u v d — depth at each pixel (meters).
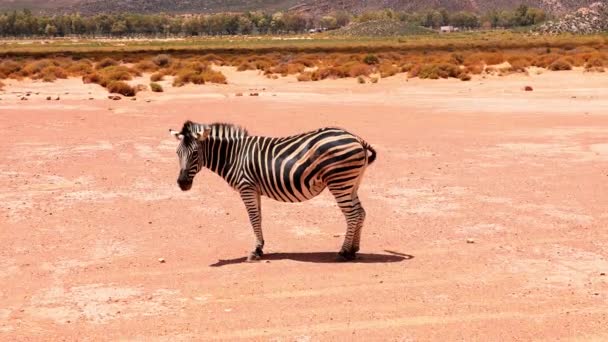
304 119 27.70
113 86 39.16
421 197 14.83
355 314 8.52
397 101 34.84
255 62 64.44
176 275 10.08
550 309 8.64
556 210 13.59
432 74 46.50
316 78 49.47
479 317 8.41
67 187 16.03
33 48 139.38
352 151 9.98
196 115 29.38
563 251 11.03
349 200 10.23
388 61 62.81
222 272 10.15
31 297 9.30
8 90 40.12
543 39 135.25
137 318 8.49
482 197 14.73
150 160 19.31
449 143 21.88
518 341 7.75
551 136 22.97
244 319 8.41
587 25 168.38
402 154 19.97
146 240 11.96
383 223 12.85
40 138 23.20
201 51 107.81
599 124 25.53
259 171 10.34
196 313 8.62
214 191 15.64
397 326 8.16
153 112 30.66
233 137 10.66
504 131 24.33
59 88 41.53
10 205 14.34
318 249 11.33
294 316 8.48
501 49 97.62
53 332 8.12
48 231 12.54
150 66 59.50
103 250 11.41
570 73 46.94
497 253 10.96
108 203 14.55
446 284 9.53
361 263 10.47
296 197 10.27
